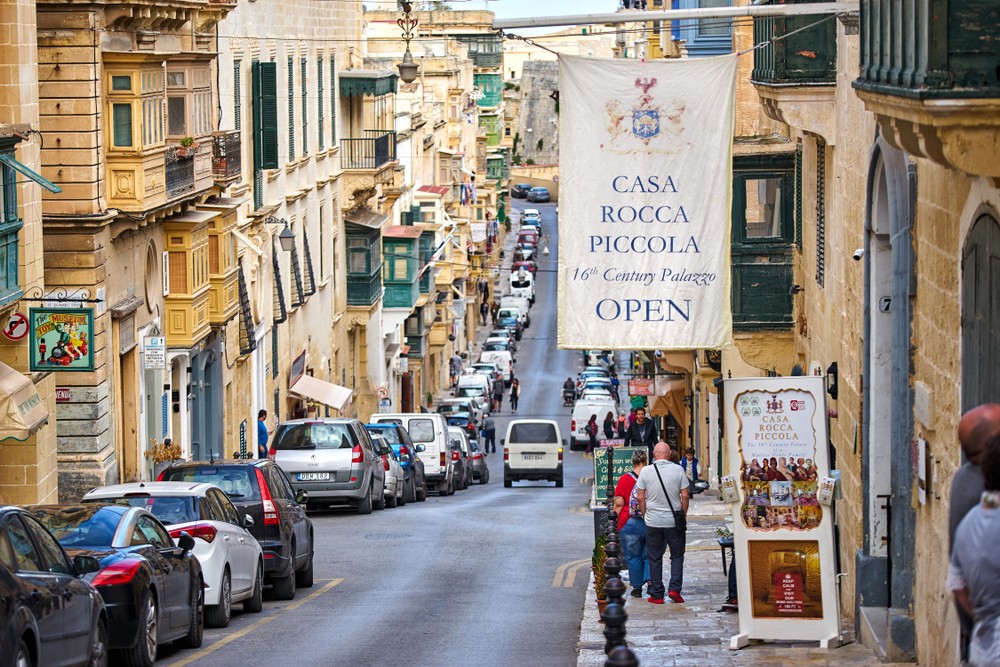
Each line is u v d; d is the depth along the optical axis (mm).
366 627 45188
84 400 70500
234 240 95188
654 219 40094
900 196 35438
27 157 61531
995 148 24172
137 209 73125
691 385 115250
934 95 23672
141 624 36344
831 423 49719
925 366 32906
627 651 19609
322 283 132875
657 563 46562
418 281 169875
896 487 36719
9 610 27219
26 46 61625
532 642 41938
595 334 40281
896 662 34938
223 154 89875
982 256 27266
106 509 39062
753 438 37531
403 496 94000
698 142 40031
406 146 186000
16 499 61750
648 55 148000
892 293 37156
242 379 101938
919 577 34031
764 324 71750
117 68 72312
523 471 124812
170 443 78750
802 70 49781
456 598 52000
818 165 58031
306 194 124938
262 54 109062
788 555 37625
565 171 40219
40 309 59562
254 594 49375
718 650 37656
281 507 53562
